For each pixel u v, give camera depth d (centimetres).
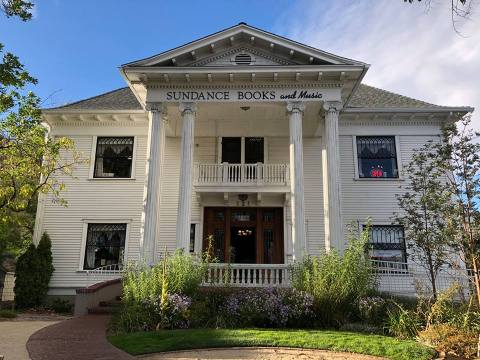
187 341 947
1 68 1341
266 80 1692
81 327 1172
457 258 1575
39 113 1747
